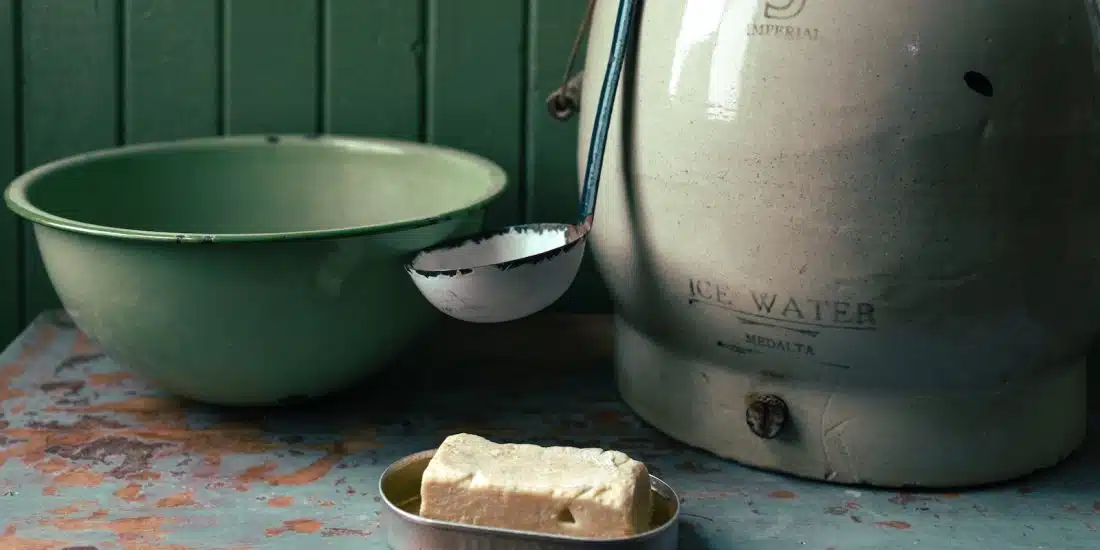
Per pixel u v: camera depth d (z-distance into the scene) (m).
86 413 0.91
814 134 0.70
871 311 0.73
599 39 0.84
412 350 1.05
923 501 0.79
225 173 1.06
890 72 0.69
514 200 1.13
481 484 0.69
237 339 0.82
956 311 0.73
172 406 0.93
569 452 0.73
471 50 1.10
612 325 1.12
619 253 0.84
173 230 1.04
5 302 1.15
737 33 0.72
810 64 0.70
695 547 0.73
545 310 1.16
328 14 1.09
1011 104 0.69
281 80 1.11
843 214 0.71
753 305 0.76
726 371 0.82
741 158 0.73
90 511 0.76
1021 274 0.72
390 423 0.91
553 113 0.94
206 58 1.10
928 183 0.70
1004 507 0.78
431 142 1.12
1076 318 0.76
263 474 0.82
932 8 0.69
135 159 1.02
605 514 0.68
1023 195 0.71
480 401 0.95
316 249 0.80
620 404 0.94
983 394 0.78
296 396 0.88
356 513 0.77
